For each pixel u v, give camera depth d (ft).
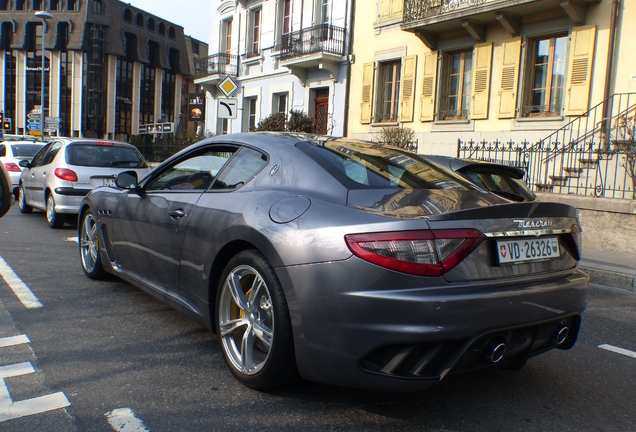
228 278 10.68
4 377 10.61
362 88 57.77
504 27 44.06
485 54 46.37
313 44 61.72
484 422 9.52
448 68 50.60
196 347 12.61
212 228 11.18
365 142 13.16
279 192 10.46
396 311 8.11
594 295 21.53
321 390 10.43
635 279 22.58
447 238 8.45
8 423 8.84
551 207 9.87
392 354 8.30
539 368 12.47
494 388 11.10
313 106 65.57
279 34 69.87
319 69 63.21
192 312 12.03
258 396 10.10
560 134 41.42
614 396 11.00
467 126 47.91
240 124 77.41
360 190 9.84
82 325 13.89
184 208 12.49
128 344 12.66
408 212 8.81
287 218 9.58
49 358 11.65
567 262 10.27
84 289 17.38
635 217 28.50
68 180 29.86
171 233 12.77
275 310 9.41
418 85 52.21
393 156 12.19
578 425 9.61
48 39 231.09
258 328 10.05
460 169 20.12
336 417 9.41
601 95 39.34
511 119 44.75
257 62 74.13
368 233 8.45
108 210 16.47
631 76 38.01
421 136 51.88
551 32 42.06
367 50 57.31
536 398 10.69
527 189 22.66
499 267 8.96
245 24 76.02
